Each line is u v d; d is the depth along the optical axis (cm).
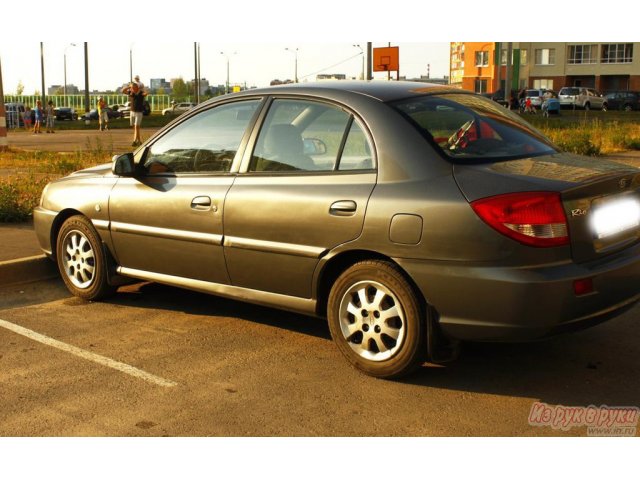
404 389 449
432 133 454
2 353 516
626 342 522
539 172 430
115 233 600
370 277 452
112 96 8919
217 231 526
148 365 492
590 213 423
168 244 562
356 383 459
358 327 464
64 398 441
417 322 438
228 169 532
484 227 409
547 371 473
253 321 581
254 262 508
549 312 406
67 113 6712
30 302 642
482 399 434
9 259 708
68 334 555
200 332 557
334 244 463
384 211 441
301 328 562
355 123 473
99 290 625
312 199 473
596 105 6056
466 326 423
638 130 2464
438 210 422
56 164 1505
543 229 404
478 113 493
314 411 421
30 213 952
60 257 649
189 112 570
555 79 8706
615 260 433
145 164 586
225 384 460
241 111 537
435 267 424
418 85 518
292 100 510
